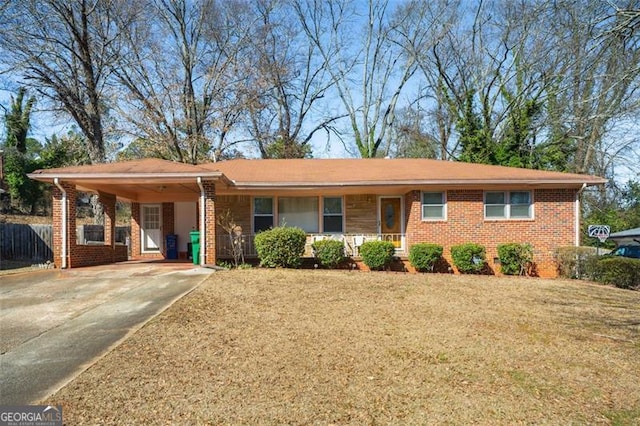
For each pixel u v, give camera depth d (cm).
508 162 2516
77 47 2231
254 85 2842
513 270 1431
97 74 2328
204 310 775
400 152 3428
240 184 1465
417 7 3055
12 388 454
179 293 912
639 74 650
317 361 541
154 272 1206
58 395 438
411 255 1430
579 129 2028
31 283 1062
